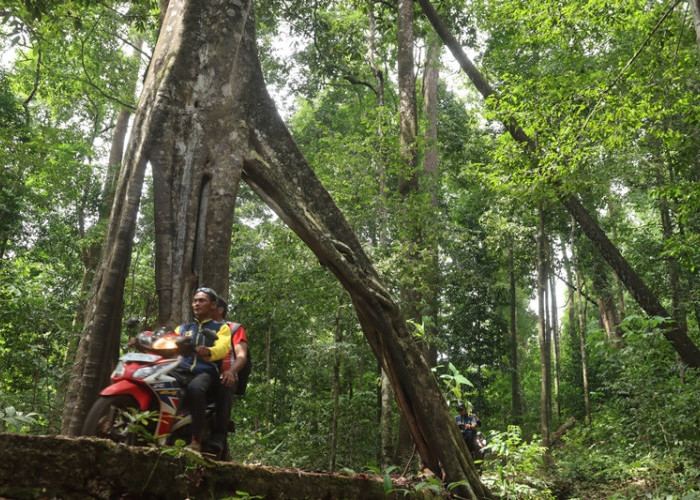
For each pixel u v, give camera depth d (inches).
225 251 231.3
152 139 231.1
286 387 748.0
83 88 917.8
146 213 801.6
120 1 555.2
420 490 226.8
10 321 378.3
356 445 519.5
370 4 748.6
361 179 541.6
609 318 975.6
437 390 273.4
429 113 893.8
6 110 773.9
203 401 167.8
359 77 941.8
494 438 362.3
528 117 507.5
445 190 1129.4
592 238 582.2
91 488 118.0
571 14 498.3
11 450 109.3
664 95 481.1
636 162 734.5
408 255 525.0
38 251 781.3
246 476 150.7
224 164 239.3
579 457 500.7
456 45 614.5
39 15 427.5
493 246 905.5
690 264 492.1
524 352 1400.1
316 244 253.6
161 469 130.0
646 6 518.9
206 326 184.1
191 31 246.7
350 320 540.7
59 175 766.5
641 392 440.8
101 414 155.5
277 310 537.3
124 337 525.0
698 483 356.5
